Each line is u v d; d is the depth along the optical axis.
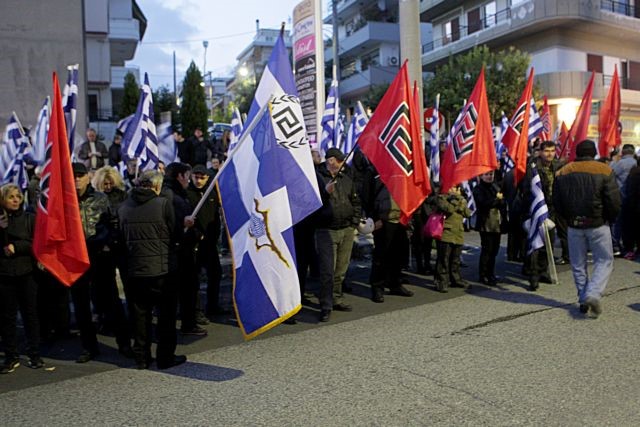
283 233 5.04
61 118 5.11
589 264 9.52
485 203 8.20
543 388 4.41
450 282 8.31
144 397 4.57
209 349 5.81
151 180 5.21
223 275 9.37
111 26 34.16
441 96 25.59
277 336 6.16
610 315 6.44
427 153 11.82
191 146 13.97
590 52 30.33
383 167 7.25
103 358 5.66
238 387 4.70
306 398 4.39
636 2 31.39
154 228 5.10
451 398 4.28
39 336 5.92
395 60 40.12
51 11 14.87
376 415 4.03
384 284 7.66
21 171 8.91
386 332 6.10
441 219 7.88
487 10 32.03
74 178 5.38
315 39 10.92
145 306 5.27
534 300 7.27
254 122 5.09
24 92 14.66
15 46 14.56
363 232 7.47
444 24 36.06
